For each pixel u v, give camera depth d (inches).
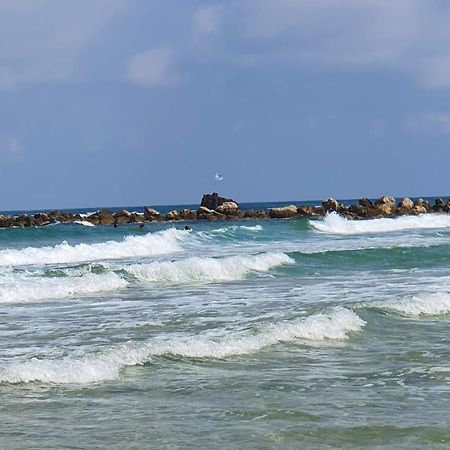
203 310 1860.2
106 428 856.9
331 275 2888.8
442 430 845.2
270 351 1344.7
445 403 973.2
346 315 1653.5
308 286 2455.7
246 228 5359.3
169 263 2792.8
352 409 940.6
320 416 906.1
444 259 3501.5
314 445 791.7
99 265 2699.3
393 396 1012.5
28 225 7076.8
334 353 1334.9
